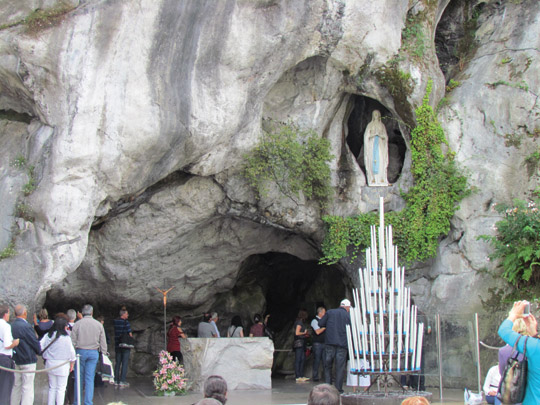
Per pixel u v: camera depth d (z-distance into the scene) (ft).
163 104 39.22
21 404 30.48
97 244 47.60
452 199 46.62
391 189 49.29
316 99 48.39
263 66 42.01
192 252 51.98
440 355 38.04
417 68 46.68
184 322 58.49
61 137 37.47
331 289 59.06
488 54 49.73
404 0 46.42
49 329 35.17
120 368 47.01
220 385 18.84
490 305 44.16
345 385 47.14
